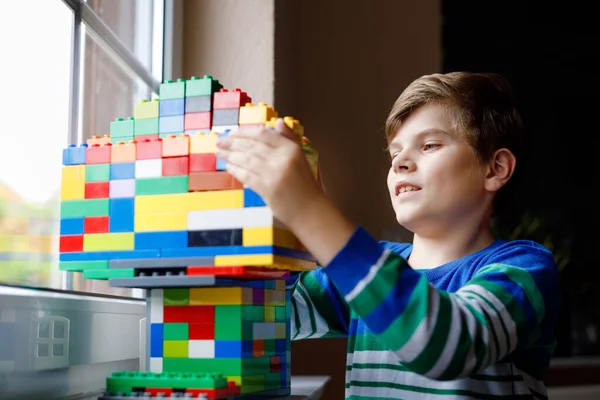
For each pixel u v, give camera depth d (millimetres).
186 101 659
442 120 812
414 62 1896
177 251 621
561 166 2633
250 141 586
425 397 780
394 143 840
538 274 730
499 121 844
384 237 1773
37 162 791
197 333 659
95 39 947
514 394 774
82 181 661
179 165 630
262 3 1297
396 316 576
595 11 2723
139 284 622
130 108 1097
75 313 728
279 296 749
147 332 678
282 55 1394
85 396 748
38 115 793
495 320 632
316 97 1771
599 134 2699
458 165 804
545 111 2656
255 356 678
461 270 807
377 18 1856
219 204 614
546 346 812
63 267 657
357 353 855
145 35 1180
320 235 583
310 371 1507
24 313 632
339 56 1795
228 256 604
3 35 706
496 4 2605
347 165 1765
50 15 814
